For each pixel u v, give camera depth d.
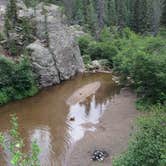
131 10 103.69
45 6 62.03
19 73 46.41
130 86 52.12
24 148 31.52
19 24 55.00
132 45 61.97
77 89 52.00
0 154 29.70
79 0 104.25
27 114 41.41
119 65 56.84
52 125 38.25
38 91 50.25
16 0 59.47
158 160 16.94
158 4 98.38
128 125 36.09
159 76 39.78
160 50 46.28
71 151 31.58
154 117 20.14
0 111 42.31
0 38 53.56
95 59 71.50
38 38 55.69
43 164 29.30
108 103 45.22
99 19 102.88
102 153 30.38
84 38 75.56
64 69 57.09
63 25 61.09
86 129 36.81
